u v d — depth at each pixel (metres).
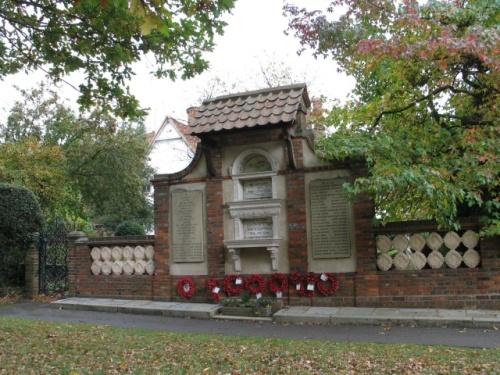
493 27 10.42
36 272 15.61
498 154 10.73
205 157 13.30
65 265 15.77
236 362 7.39
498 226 10.25
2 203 15.59
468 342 8.70
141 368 7.16
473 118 12.23
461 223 11.23
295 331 10.22
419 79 12.61
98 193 28.62
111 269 14.48
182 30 9.77
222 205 13.16
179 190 13.65
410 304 11.45
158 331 10.21
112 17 9.58
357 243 11.85
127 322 11.54
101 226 31.02
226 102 13.04
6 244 15.78
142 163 30.08
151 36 9.86
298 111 12.70
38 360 7.56
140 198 29.97
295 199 12.45
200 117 12.92
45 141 27.03
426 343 8.72
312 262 12.24
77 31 10.08
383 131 12.49
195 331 10.43
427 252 11.93
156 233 13.80
